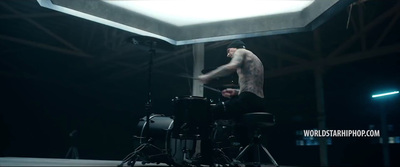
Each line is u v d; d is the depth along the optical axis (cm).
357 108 1338
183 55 1089
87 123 1653
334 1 309
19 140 1435
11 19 907
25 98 1442
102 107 1700
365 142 1362
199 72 569
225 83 446
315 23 359
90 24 927
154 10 383
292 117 1506
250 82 291
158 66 1269
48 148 1525
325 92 1386
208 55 1134
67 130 1581
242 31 395
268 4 361
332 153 1463
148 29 397
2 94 1371
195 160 313
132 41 338
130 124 1755
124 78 1480
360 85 1270
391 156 1290
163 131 329
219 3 363
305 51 976
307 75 1280
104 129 1712
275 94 1490
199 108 295
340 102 1407
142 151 333
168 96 1594
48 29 965
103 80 1421
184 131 288
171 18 407
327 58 952
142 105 1711
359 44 1040
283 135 1575
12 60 1273
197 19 410
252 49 1023
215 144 357
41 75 1401
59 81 1416
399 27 915
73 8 327
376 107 1217
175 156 321
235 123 305
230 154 365
